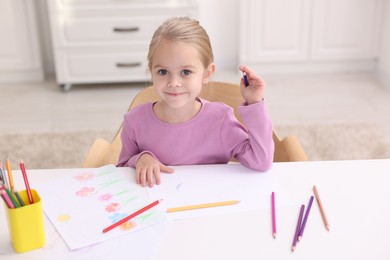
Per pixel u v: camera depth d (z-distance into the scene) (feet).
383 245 3.15
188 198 3.68
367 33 13.37
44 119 10.96
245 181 3.91
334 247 3.13
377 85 12.89
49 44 13.75
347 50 13.53
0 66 12.94
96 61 12.48
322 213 3.46
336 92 12.41
